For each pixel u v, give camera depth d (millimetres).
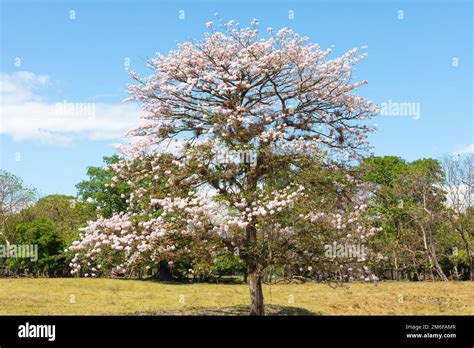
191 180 20359
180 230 19625
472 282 51531
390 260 58375
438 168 59562
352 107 22469
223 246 20062
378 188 22203
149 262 19938
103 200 57438
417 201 59469
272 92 22031
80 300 33156
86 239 19188
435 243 60156
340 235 19547
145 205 20797
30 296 33906
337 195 21016
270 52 21891
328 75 21750
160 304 31547
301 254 20078
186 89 21016
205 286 49344
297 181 19875
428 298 34625
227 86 21188
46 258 60844
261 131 20359
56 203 72312
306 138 21391
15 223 65812
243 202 19047
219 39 22531
